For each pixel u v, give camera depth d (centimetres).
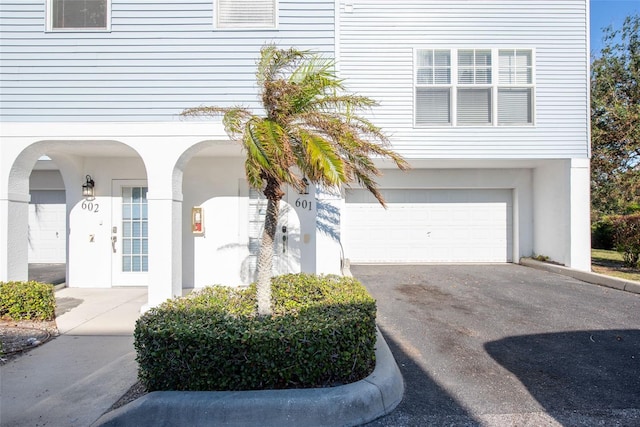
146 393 320
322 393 294
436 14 836
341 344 319
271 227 420
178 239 650
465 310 586
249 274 803
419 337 473
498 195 1039
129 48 660
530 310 585
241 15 674
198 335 306
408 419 298
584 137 841
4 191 619
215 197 802
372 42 835
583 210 850
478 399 328
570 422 294
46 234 1121
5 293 539
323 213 713
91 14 660
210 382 304
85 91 654
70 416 301
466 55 841
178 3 664
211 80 667
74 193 802
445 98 841
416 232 1046
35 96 651
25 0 653
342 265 928
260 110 667
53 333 503
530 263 962
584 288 729
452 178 1026
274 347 306
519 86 840
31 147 646
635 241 872
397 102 837
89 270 802
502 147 840
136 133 642
